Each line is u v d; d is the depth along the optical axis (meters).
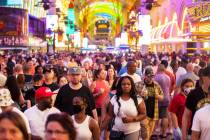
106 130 8.43
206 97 5.82
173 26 50.22
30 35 42.00
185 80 7.52
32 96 8.77
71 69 7.03
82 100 5.71
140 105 6.77
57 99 7.09
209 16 33.62
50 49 45.34
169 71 12.41
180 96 7.50
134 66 9.51
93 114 7.13
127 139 6.73
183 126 6.07
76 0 96.94
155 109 8.93
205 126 5.09
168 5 54.47
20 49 34.97
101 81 9.64
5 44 33.22
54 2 46.41
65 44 68.31
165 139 10.45
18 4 38.97
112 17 130.88
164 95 10.49
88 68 13.86
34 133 5.88
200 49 33.91
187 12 40.12
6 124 2.72
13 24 33.44
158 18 61.06
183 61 15.75
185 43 36.12
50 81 8.98
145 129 7.90
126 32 77.56
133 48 69.94
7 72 13.80
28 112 5.96
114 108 6.70
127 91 6.68
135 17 67.38
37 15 57.09
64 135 2.95
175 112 7.54
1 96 5.66
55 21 47.62
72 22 79.06
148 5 35.91
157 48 54.34
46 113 5.94
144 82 8.95
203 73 5.72
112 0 113.94
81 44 90.31
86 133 5.68
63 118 2.98
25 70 10.42
